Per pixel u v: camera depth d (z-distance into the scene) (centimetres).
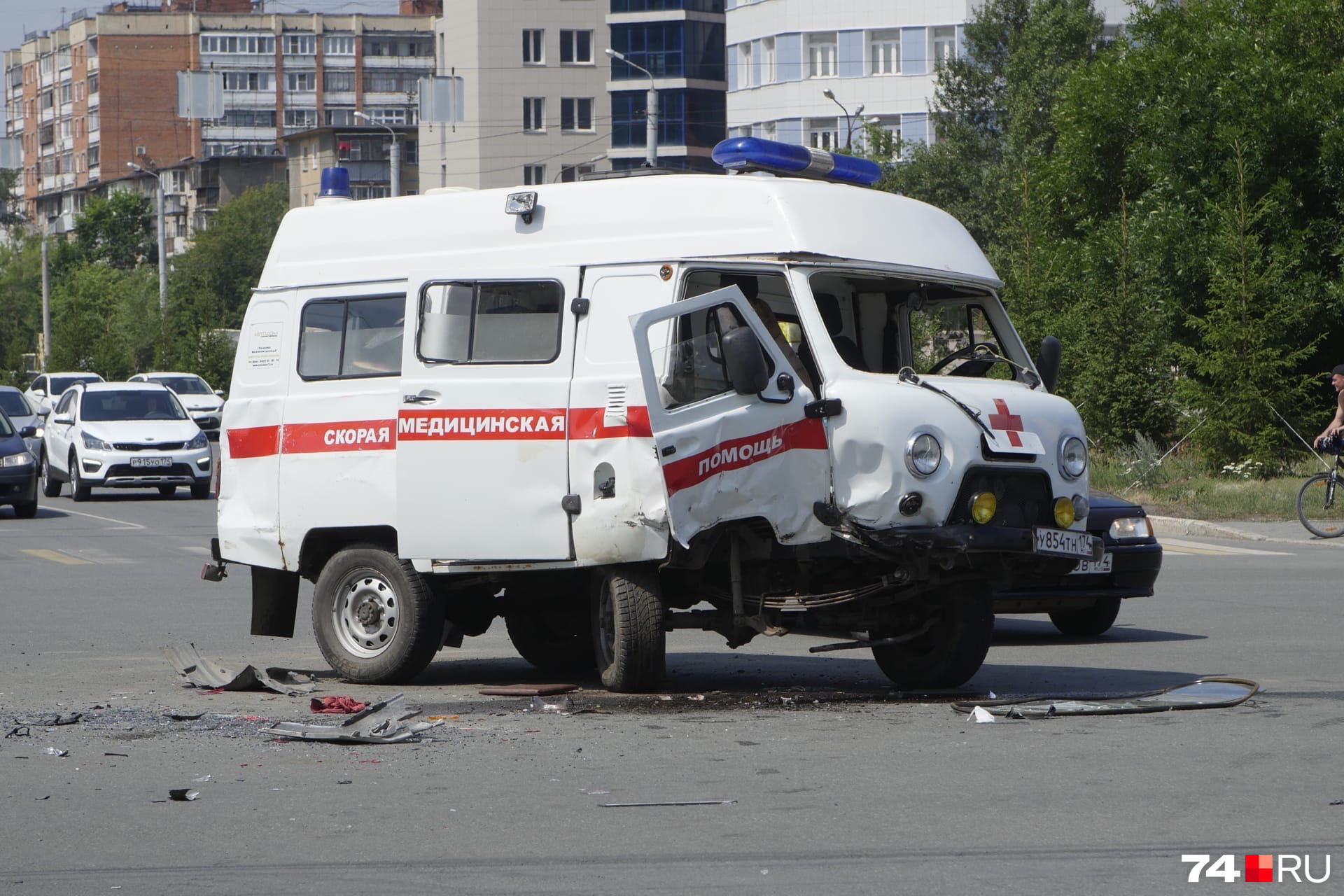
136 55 19288
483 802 858
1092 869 715
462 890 693
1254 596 1891
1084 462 1180
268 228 14438
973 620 1209
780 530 1116
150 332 8419
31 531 2942
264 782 912
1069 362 3931
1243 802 838
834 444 1112
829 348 1130
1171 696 1173
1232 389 3647
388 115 19262
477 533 1205
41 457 3962
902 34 9831
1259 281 3659
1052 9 7900
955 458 1116
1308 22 4231
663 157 12012
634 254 1180
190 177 16900
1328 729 1038
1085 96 4584
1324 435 2777
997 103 8231
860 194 1207
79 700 1207
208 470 3778
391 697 1205
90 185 18925
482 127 12650
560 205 1220
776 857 741
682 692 1240
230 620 1731
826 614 1173
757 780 902
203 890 698
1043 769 922
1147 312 3888
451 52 12925
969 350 1269
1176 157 4212
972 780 897
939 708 1145
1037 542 1129
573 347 1184
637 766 946
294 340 1320
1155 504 3231
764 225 1155
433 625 1260
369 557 1276
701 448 1106
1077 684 1267
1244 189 3922
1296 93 4056
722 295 1119
